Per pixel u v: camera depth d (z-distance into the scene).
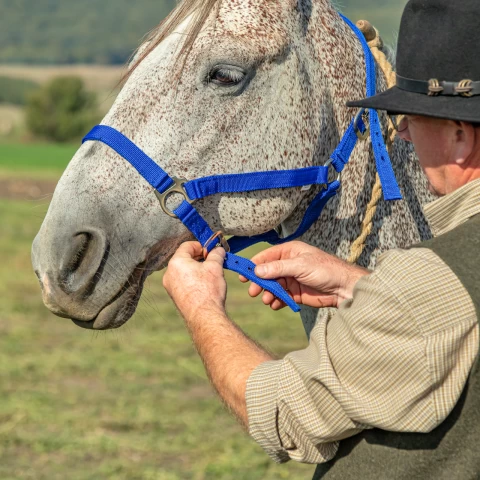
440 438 1.60
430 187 1.83
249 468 5.49
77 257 2.34
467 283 1.55
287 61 2.43
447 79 1.69
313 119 2.49
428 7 1.73
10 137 64.25
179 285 2.09
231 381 1.84
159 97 2.37
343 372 1.63
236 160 2.40
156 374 7.44
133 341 8.41
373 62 2.63
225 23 2.38
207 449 5.77
